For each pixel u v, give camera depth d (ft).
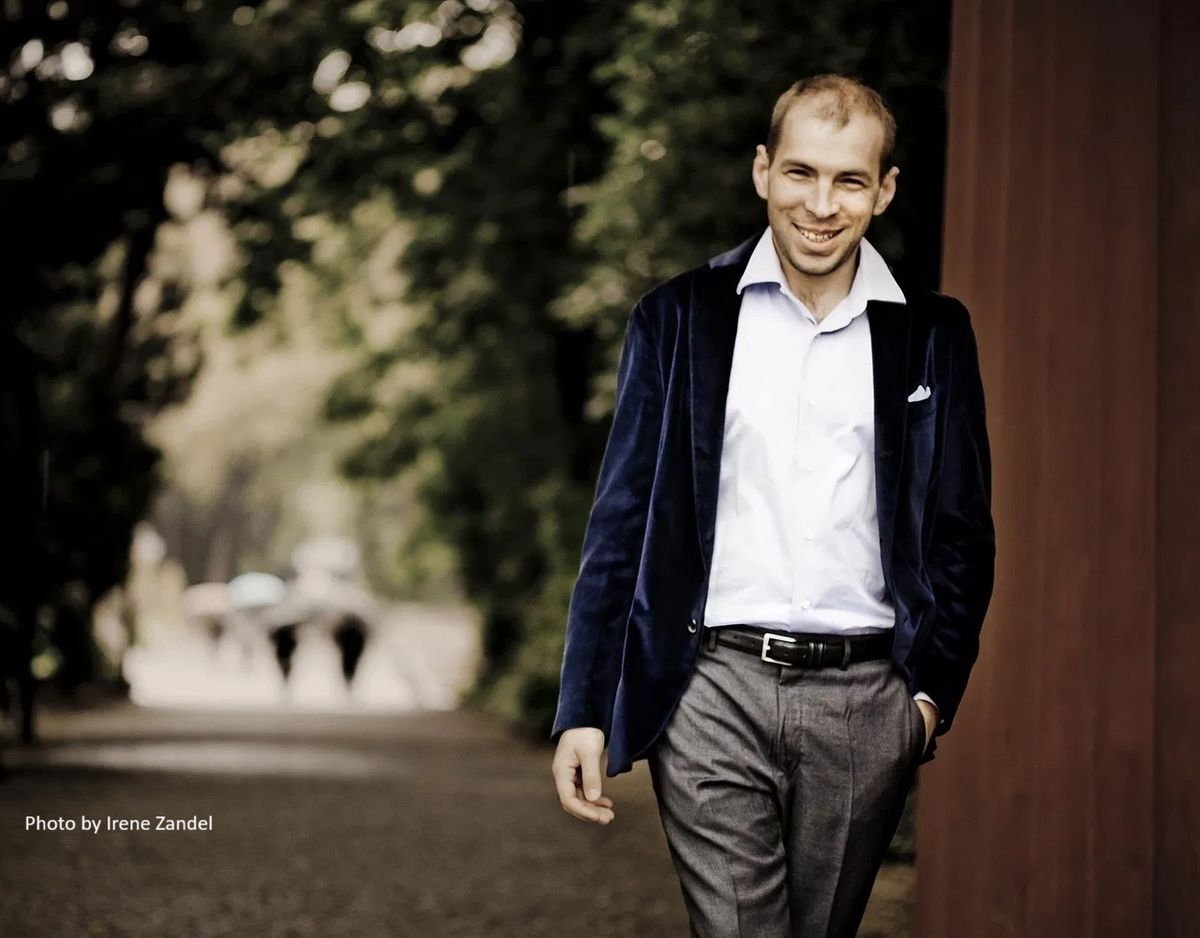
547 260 80.28
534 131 75.92
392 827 49.32
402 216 85.87
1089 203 21.09
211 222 82.69
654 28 45.06
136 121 66.64
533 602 101.86
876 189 15.08
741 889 14.92
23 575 66.08
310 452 285.02
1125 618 20.58
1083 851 20.86
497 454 104.78
